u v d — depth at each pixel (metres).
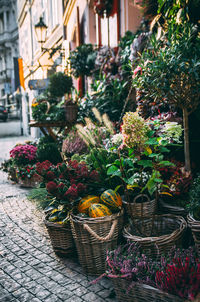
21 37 25.05
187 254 2.33
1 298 2.60
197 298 1.96
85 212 3.05
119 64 6.50
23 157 6.32
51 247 3.51
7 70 40.31
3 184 6.72
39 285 2.77
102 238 2.69
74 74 8.93
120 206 3.06
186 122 3.31
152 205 3.06
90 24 9.69
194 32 3.58
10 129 22.89
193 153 4.20
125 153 3.62
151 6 4.44
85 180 3.32
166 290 2.07
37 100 7.56
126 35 6.64
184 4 3.54
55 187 3.04
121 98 6.06
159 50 3.20
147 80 3.16
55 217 3.19
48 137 7.57
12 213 4.66
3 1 37.75
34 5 19.27
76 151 5.03
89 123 4.30
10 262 3.21
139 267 2.30
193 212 2.66
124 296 2.35
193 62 2.89
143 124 2.62
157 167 2.80
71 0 11.45
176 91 3.11
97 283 2.76
